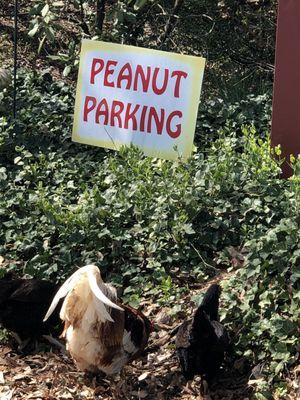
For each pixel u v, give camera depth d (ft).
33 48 25.53
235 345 15.60
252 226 17.29
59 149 19.99
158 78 18.79
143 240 17.48
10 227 18.16
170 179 18.13
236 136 20.10
